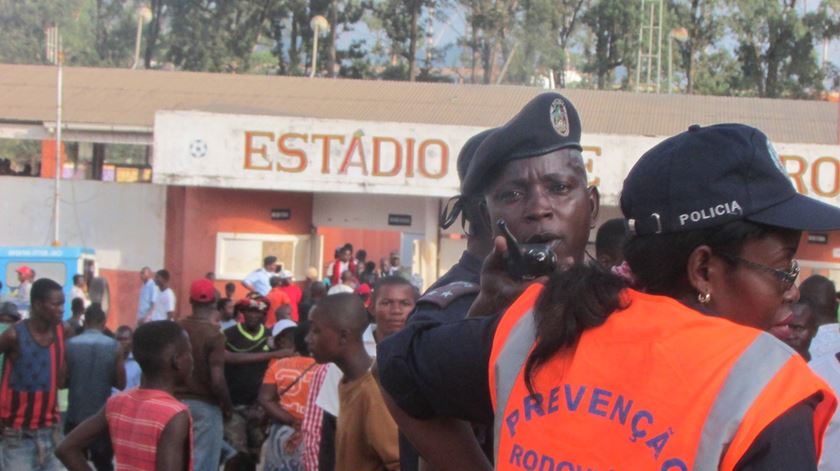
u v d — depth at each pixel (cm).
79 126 2541
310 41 4900
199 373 862
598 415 194
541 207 296
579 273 212
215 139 2181
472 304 268
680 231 208
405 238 2675
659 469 184
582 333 205
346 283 1833
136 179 3189
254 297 980
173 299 1969
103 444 880
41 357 858
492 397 218
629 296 207
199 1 4906
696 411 185
